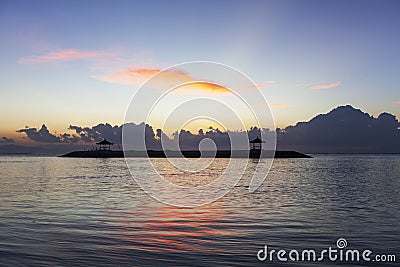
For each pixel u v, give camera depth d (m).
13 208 22.20
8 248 13.49
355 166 87.50
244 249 13.62
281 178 48.78
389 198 27.94
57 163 98.38
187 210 21.81
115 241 14.54
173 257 12.64
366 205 24.22
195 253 13.09
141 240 14.72
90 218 19.06
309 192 31.92
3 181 42.50
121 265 11.81
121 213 20.64
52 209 21.88
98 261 12.17
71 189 33.44
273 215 20.22
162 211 21.38
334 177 50.91
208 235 15.58
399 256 13.00
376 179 47.56
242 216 19.88
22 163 99.88
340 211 21.62
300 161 117.88
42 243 14.17
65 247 13.68
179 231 16.25
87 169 68.75
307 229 16.80
